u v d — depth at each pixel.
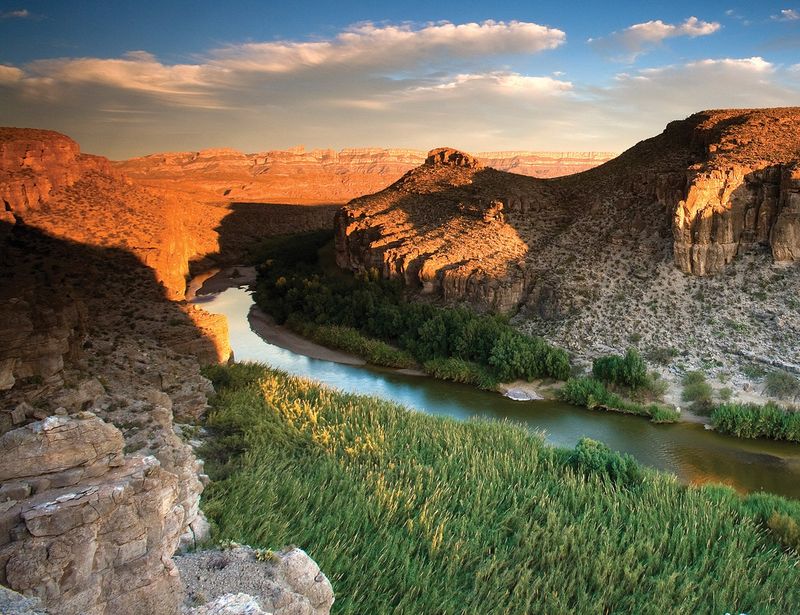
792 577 29.92
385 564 29.58
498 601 27.72
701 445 52.44
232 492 32.53
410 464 39.94
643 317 72.88
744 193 74.31
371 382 70.25
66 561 15.23
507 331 72.56
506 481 39.12
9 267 76.25
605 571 29.80
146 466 17.92
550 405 62.25
